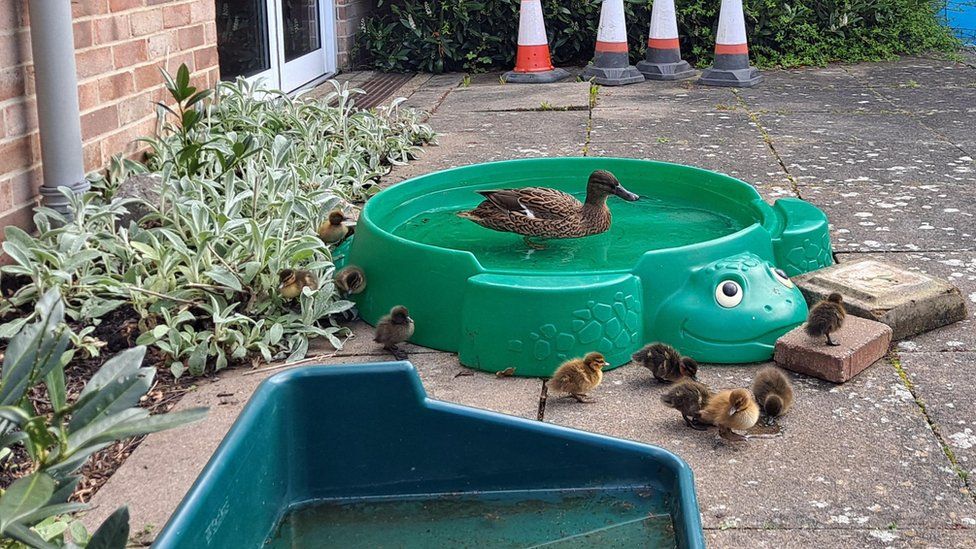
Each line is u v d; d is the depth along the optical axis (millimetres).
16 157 3799
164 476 3006
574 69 7504
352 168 4730
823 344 3355
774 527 2844
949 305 3580
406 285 3557
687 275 3482
